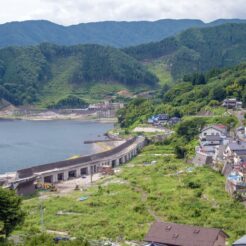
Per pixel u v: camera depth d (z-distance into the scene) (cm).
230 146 16800
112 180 16988
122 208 12688
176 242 8669
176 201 12850
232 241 9212
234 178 13388
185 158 19500
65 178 18562
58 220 11856
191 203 12500
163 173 16888
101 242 9900
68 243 8369
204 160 17625
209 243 8550
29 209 13100
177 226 9000
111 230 10756
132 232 10556
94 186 16438
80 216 12194
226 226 10625
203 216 11450
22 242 8931
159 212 12062
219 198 12725
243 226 10588
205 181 14700
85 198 14175
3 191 9906
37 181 16912
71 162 19425
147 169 18138
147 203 12975
